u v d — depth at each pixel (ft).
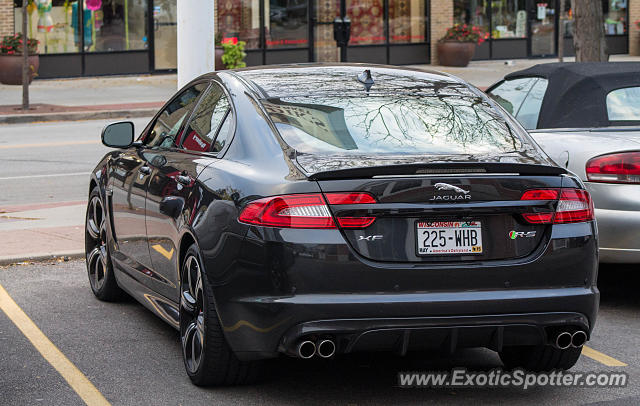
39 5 95.40
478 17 115.75
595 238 16.65
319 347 15.30
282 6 106.73
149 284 20.66
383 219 15.55
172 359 19.42
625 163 22.02
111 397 17.07
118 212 22.27
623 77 25.72
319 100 18.02
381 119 17.54
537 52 119.03
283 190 15.52
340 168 15.47
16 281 26.37
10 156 54.44
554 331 16.38
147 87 93.04
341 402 16.88
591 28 52.65
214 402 16.79
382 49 111.65
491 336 15.99
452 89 19.33
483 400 17.04
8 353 19.83
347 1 109.60
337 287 15.33
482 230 15.89
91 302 24.17
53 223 34.35
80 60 97.91
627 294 25.27
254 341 15.80
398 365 19.07
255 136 17.13
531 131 25.00
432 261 15.66
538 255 16.06
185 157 19.15
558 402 16.96
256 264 15.55
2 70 91.35
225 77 19.63
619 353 19.95
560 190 16.31
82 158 53.72
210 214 16.69
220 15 103.96
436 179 15.56
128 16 99.66
